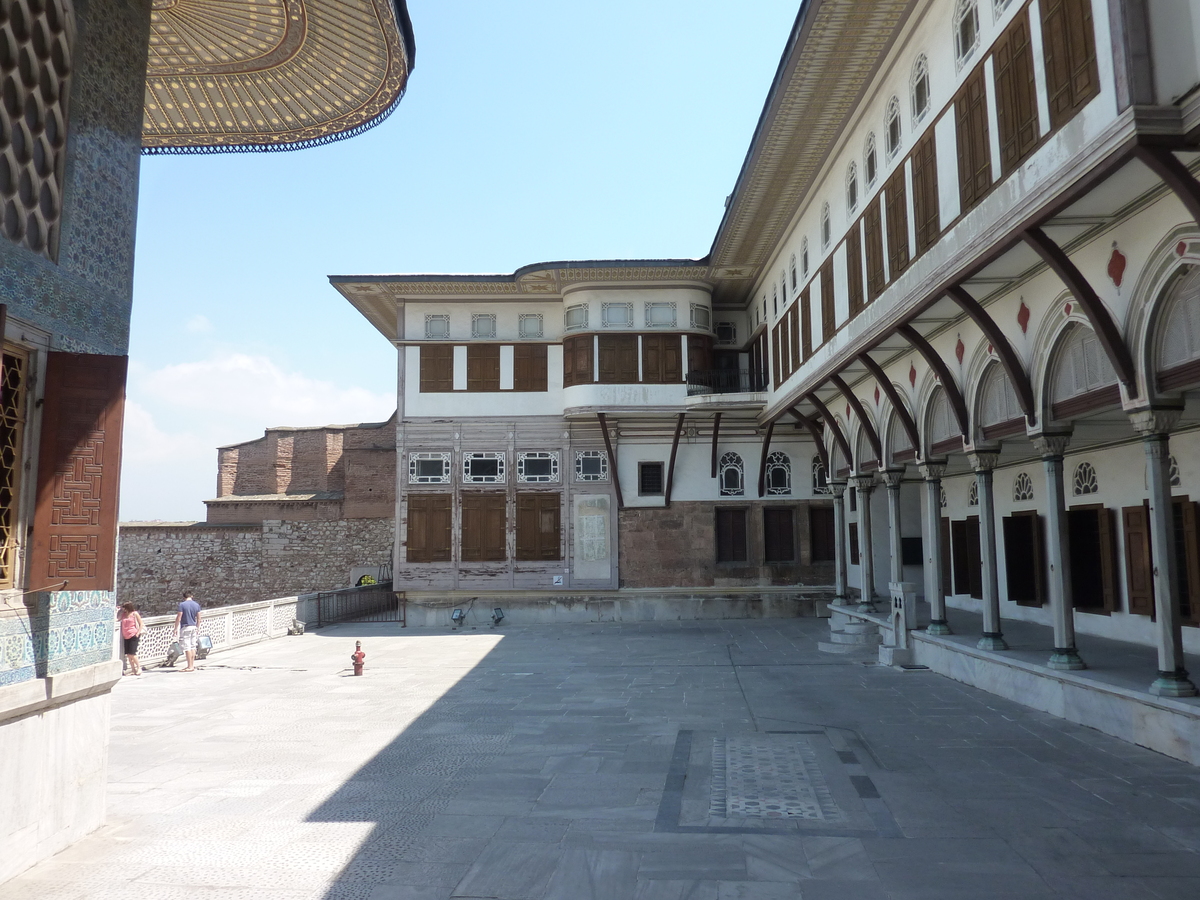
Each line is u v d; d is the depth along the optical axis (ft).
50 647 20.27
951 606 63.62
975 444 40.81
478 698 42.27
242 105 33.24
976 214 33.53
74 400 20.07
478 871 19.42
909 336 41.63
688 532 80.94
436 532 81.10
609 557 80.48
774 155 54.29
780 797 24.63
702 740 32.04
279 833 22.22
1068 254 31.81
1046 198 27.25
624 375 79.25
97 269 22.33
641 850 20.57
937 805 23.49
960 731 32.35
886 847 20.39
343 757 30.58
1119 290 28.78
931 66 38.24
